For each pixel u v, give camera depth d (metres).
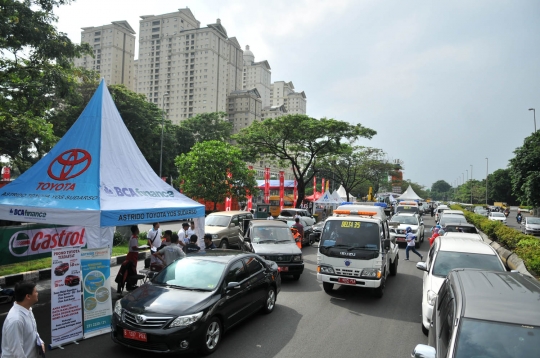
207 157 22.98
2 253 10.58
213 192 22.78
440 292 5.48
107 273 7.13
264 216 24.45
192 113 106.25
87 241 11.61
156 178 10.18
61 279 6.40
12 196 8.31
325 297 9.74
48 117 24.50
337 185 74.50
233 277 7.05
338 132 28.06
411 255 17.98
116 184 8.53
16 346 3.80
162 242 10.72
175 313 5.75
